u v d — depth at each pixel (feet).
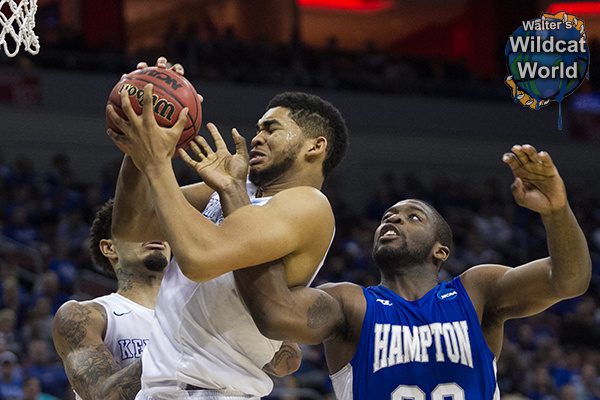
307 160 11.73
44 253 45.01
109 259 15.31
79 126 64.13
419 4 93.04
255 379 11.27
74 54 65.77
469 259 56.49
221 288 11.05
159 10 84.48
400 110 72.49
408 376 11.21
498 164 74.49
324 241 11.15
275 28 87.15
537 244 61.62
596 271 59.31
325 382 37.29
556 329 49.96
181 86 11.03
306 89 70.18
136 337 14.35
